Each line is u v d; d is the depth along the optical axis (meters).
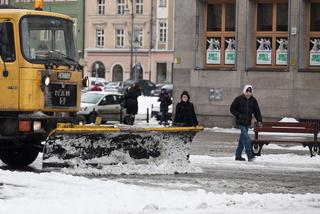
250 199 23.42
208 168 33.28
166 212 20.66
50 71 30.88
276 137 50.34
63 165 28.61
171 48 164.38
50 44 31.41
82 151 28.98
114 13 168.38
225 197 23.67
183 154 31.58
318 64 60.81
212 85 63.47
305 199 23.89
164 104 69.50
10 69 30.44
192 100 64.19
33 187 24.55
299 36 60.47
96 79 142.12
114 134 29.38
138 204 21.83
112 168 29.64
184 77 64.50
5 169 31.78
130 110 66.19
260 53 62.47
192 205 22.02
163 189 25.66
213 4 64.31
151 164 30.80
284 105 60.94
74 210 20.48
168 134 30.84
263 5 62.53
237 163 35.62
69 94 31.77
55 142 28.44
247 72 62.12
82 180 26.17
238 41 62.47
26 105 30.23
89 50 170.12
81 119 32.22
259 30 62.62
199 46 64.25
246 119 36.91
